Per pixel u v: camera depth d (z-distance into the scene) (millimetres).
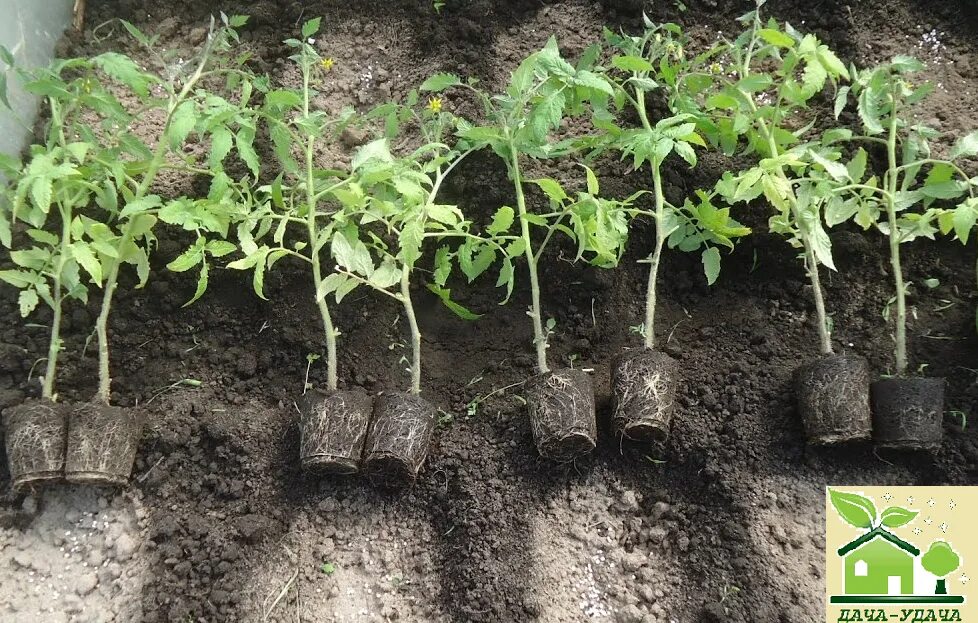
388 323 1178
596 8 1336
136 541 1028
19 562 1014
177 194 1199
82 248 1003
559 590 1008
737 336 1159
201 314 1167
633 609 996
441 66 1295
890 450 1056
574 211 1043
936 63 1278
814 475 1064
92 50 1317
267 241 1183
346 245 1020
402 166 1055
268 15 1338
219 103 1012
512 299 1199
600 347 1162
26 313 1053
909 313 1156
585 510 1061
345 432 1031
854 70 1156
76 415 1022
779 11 1317
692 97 1194
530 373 1144
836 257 1186
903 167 1088
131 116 1071
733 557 1018
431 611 1001
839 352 1134
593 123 1202
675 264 1209
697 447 1075
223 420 1080
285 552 1024
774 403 1100
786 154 1021
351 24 1341
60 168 975
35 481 1016
